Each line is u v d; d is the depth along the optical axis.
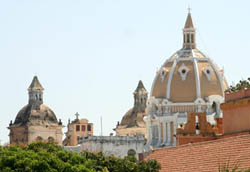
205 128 198.12
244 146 147.62
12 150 173.62
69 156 170.62
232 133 172.00
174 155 159.88
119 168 166.12
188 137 193.62
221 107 175.75
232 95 174.50
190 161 154.12
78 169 162.62
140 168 161.12
